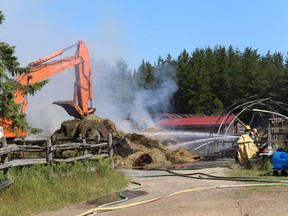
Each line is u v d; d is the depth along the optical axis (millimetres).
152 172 18484
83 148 14961
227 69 91375
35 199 10648
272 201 10180
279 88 80625
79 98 25984
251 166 17078
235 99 83812
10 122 16766
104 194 12656
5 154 10859
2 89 15492
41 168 12297
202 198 11234
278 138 21609
